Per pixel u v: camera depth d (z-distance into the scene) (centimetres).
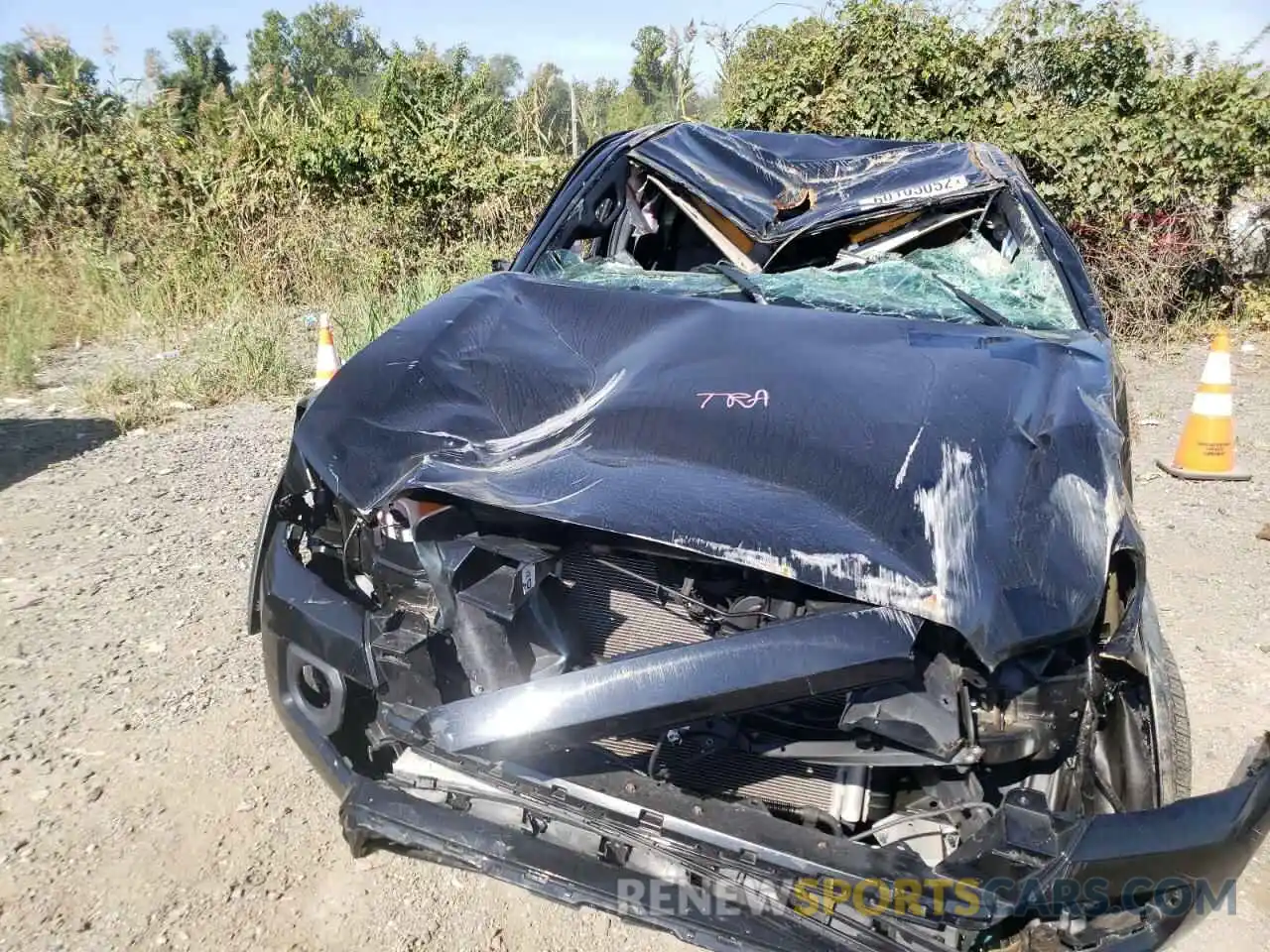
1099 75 930
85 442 627
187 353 849
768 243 362
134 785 300
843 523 209
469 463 239
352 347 820
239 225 1044
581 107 1242
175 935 247
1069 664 205
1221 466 593
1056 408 243
